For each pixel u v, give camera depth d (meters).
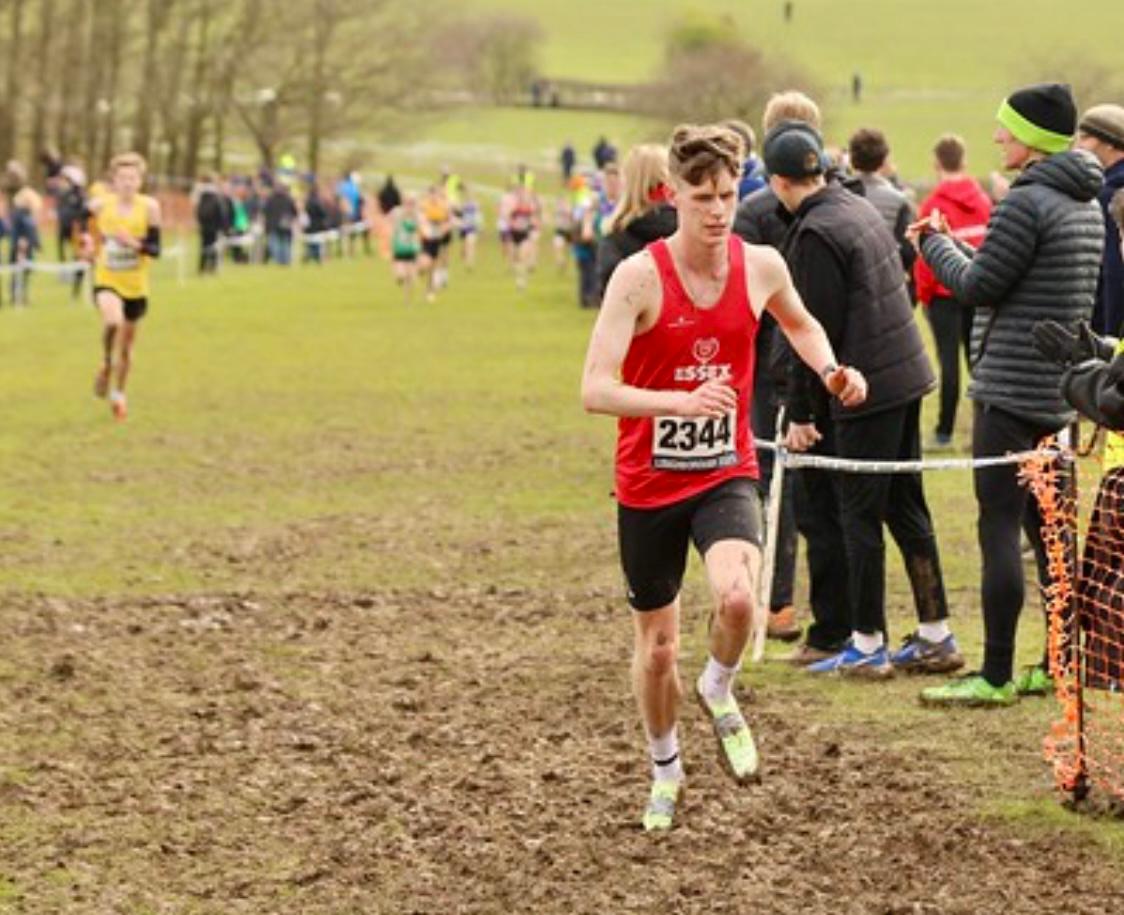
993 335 14.56
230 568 20.81
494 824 12.35
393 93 124.25
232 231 83.19
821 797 12.71
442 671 16.33
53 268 57.84
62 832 12.34
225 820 12.57
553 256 88.44
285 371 40.47
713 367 11.44
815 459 15.66
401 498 25.34
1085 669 12.52
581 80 167.75
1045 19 174.50
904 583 19.33
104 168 117.19
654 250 11.34
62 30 114.25
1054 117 14.44
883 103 138.75
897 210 19.22
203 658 16.81
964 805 12.47
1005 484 14.51
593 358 11.23
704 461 11.51
